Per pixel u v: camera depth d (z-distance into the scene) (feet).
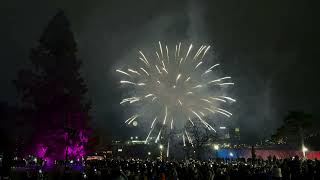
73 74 192.75
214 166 128.16
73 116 187.83
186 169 119.44
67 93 189.16
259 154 242.58
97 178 120.67
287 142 240.53
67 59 191.52
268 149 246.27
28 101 181.98
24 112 171.94
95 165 175.73
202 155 257.14
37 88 184.85
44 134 176.55
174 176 117.91
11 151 62.49
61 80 188.34
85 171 136.36
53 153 179.22
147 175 119.96
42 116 179.73
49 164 167.22
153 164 161.17
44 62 188.85
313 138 228.84
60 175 115.85
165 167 126.11
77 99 190.70
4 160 62.13
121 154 378.73
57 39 190.80
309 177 109.81
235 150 261.24
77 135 186.50
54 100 184.03
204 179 113.60
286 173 113.70
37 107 181.16
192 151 259.39
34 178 103.96
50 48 190.19
